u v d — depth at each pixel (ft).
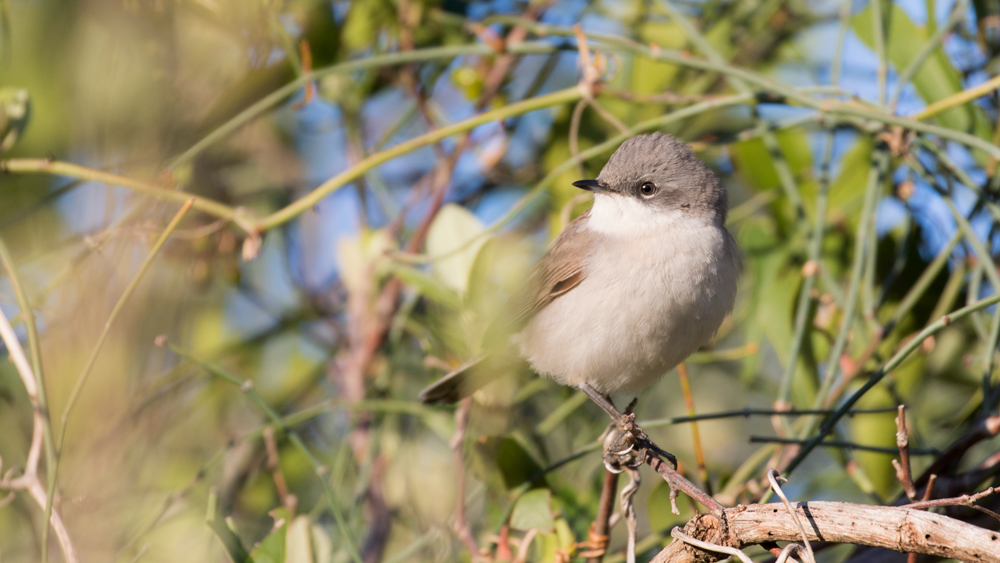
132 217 26.20
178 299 26.96
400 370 35.47
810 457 36.09
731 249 28.86
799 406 30.04
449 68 36.88
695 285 27.55
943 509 23.06
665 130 35.17
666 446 36.99
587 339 28.25
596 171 34.60
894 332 31.14
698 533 18.24
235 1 26.20
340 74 32.76
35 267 29.43
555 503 26.32
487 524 29.53
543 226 37.58
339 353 36.29
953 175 29.09
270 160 37.40
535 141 38.04
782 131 32.81
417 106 35.17
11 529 28.99
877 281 32.07
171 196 25.90
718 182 29.55
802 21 35.94
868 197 28.02
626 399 36.52
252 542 32.58
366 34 34.40
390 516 32.91
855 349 30.81
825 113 27.58
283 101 30.66
